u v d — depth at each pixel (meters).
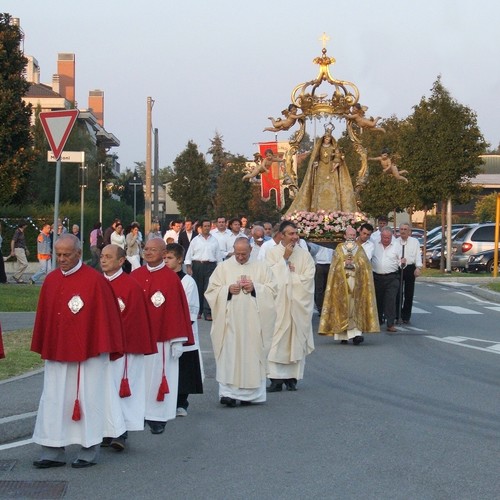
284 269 12.56
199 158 69.75
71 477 7.93
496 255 33.97
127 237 27.20
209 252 20.42
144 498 7.27
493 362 14.73
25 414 9.82
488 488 7.54
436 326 19.91
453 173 36.25
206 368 13.88
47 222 38.94
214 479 7.84
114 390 8.40
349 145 31.58
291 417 10.53
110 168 64.56
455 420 10.27
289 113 21.78
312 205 21.89
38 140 52.75
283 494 7.35
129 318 9.02
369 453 8.74
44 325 8.17
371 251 18.83
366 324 16.91
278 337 12.38
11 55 34.75
